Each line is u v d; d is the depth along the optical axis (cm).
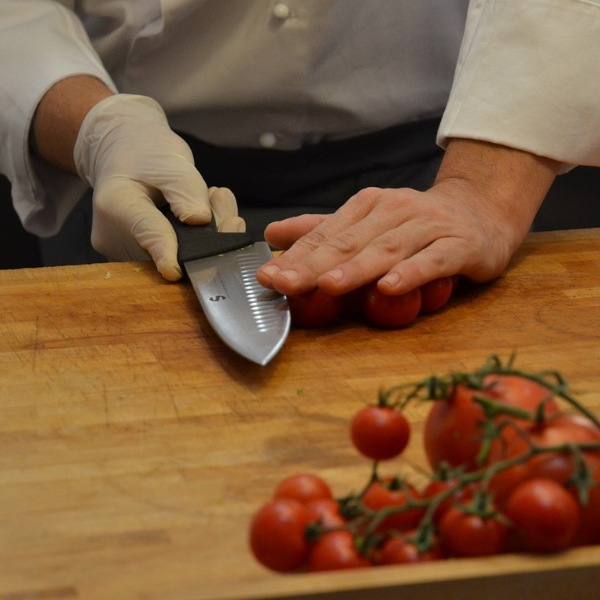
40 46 142
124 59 155
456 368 94
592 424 64
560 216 173
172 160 121
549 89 113
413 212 106
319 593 55
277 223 112
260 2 138
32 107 139
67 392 88
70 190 155
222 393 88
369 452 66
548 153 115
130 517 71
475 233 106
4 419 84
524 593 58
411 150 153
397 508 57
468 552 58
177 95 147
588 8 111
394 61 145
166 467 77
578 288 110
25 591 62
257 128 149
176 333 99
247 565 65
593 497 59
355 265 98
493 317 104
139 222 114
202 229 113
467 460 62
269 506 60
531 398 63
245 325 95
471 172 116
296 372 92
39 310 103
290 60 141
